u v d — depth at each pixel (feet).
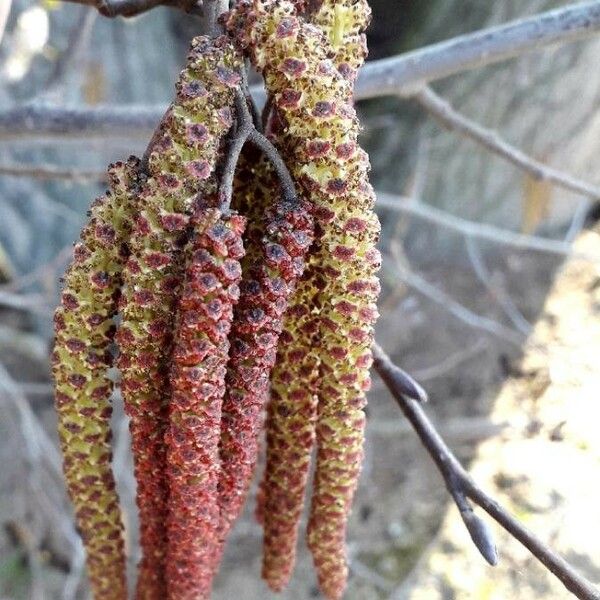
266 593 1.65
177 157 0.44
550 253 2.13
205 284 0.44
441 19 1.77
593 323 1.99
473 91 1.81
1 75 1.76
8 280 2.05
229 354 0.48
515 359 1.93
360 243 0.47
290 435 0.55
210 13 0.46
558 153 1.94
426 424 0.63
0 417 1.87
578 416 1.79
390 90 0.95
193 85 0.43
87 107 1.05
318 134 0.45
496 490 1.69
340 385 0.51
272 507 0.59
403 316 1.98
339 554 0.60
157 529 0.55
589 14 0.86
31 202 2.00
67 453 0.55
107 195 0.48
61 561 1.73
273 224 0.46
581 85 1.82
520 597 1.55
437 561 1.65
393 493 1.77
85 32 1.08
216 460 0.49
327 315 0.49
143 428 0.50
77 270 0.48
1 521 1.73
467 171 1.98
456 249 2.11
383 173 2.03
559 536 1.60
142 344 0.47
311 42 0.44
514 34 0.89
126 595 0.62
